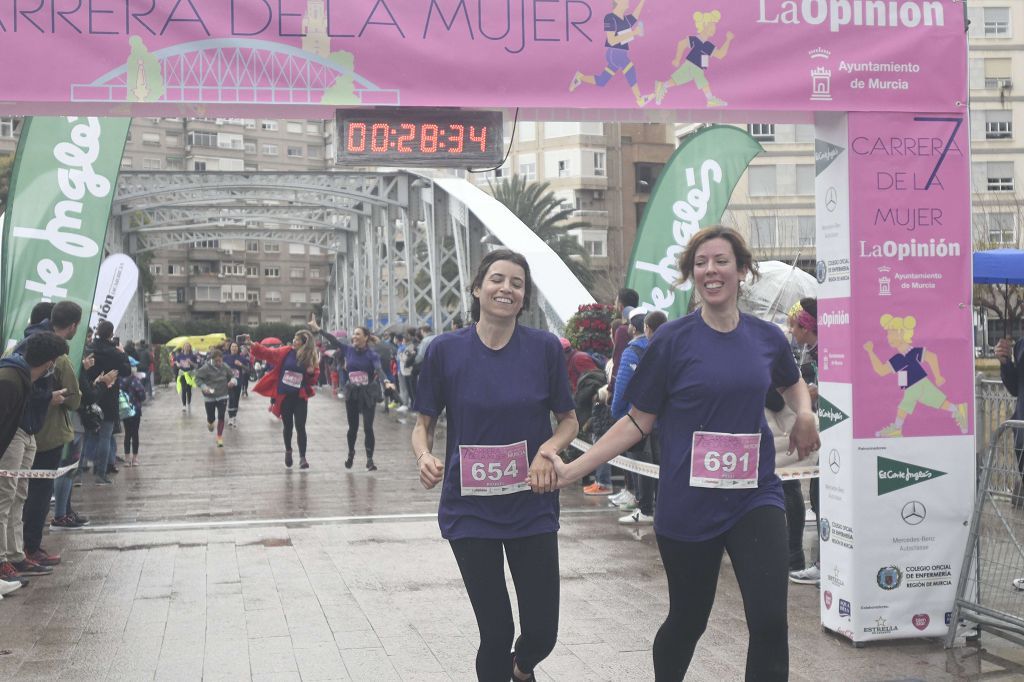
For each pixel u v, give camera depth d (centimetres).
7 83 549
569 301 2073
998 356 910
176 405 3447
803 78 601
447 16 580
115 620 657
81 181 1032
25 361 710
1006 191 5406
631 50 593
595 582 755
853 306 598
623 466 923
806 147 5422
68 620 658
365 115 585
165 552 884
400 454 1738
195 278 11538
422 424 432
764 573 398
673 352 421
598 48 590
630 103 593
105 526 1023
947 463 606
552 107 587
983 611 574
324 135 12281
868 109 605
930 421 604
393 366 2947
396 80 577
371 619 655
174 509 1141
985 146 5412
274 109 583
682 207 1193
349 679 533
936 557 605
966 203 613
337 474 1467
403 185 3869
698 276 421
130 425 1589
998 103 5416
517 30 586
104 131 1035
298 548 898
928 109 612
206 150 11288
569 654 573
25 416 752
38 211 1027
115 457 1552
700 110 603
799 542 767
